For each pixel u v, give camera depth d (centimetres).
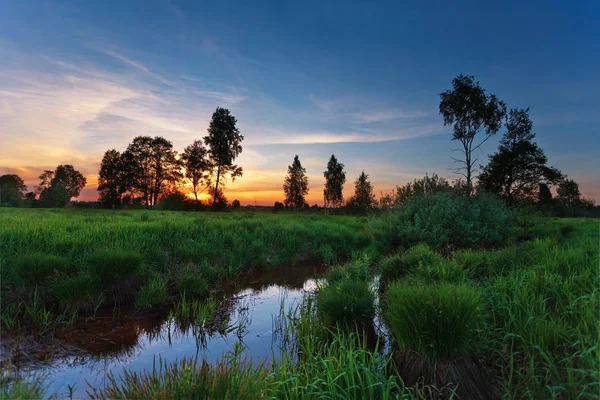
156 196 6825
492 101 2988
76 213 2206
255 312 695
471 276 675
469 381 339
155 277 790
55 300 614
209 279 926
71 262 723
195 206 4659
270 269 1156
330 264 1258
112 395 263
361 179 6131
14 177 9244
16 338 488
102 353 482
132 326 591
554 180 3769
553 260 641
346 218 2886
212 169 6125
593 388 297
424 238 1414
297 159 7125
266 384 309
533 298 477
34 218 1326
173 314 658
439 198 1520
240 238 1275
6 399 295
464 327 353
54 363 439
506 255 790
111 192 6506
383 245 1509
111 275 680
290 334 566
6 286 601
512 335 398
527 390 320
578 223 2172
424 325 358
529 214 1730
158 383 258
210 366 287
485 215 1505
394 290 455
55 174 8950
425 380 347
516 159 3744
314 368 381
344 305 532
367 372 328
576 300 449
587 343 347
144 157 6706
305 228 1612
